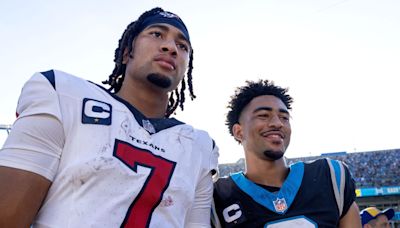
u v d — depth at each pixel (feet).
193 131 5.74
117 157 4.28
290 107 8.87
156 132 5.09
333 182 7.60
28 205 3.66
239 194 7.62
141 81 5.44
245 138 8.48
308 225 6.93
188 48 6.04
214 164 5.92
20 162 3.73
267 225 7.03
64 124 4.14
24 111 4.08
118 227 3.98
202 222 5.58
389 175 63.98
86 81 4.85
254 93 8.66
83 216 3.81
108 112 4.58
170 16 5.90
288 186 7.55
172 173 4.78
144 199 4.32
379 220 16.55
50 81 4.34
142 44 5.56
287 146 8.23
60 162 4.07
